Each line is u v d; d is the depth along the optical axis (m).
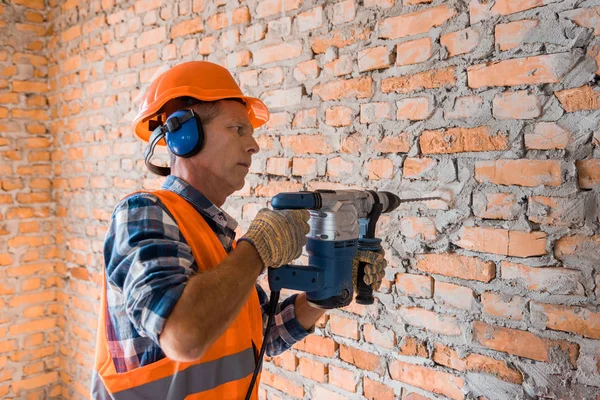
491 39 1.17
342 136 1.49
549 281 1.11
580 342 1.07
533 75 1.10
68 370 2.76
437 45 1.27
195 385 0.88
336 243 0.98
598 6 1.01
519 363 1.16
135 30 2.21
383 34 1.38
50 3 2.73
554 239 1.10
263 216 0.86
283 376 1.72
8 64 2.65
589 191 1.04
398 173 1.37
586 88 1.04
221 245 0.95
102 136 2.43
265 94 1.71
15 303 2.68
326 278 0.97
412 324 1.36
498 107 1.16
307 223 0.92
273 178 1.71
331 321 1.56
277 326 1.14
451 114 1.25
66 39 2.63
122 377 0.85
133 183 2.28
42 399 2.78
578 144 1.05
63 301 2.79
